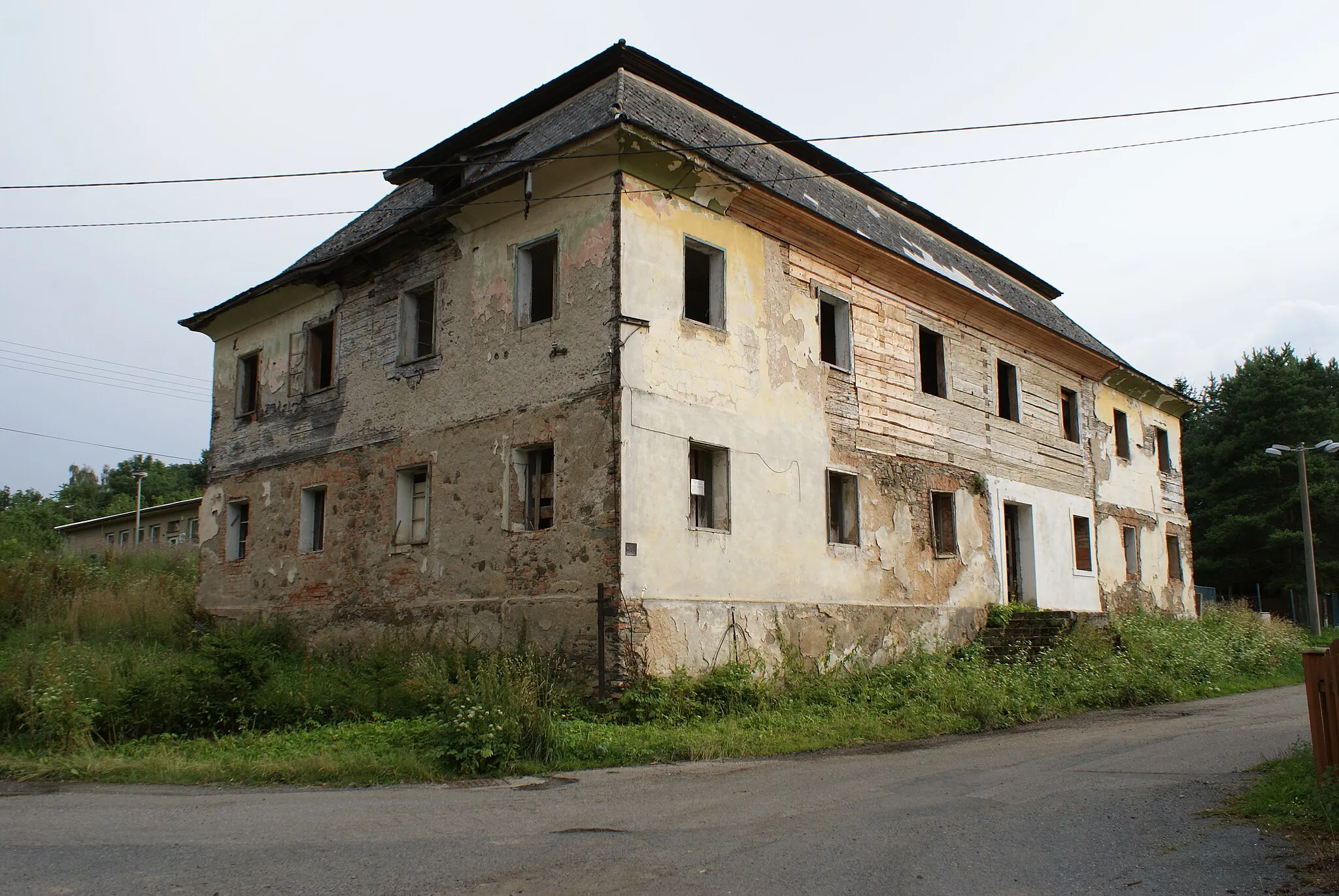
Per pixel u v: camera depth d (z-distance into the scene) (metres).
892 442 17.69
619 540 12.59
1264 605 41.19
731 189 14.64
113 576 24.44
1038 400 22.52
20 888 5.43
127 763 9.63
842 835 6.55
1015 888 5.30
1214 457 42.38
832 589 15.84
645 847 6.32
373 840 6.61
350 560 16.83
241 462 20.16
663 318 13.72
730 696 12.80
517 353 14.44
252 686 12.03
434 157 18.62
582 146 13.48
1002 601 19.92
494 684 10.56
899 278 18.30
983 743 11.30
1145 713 14.11
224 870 5.81
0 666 13.64
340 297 18.25
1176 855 5.87
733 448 14.46
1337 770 6.62
